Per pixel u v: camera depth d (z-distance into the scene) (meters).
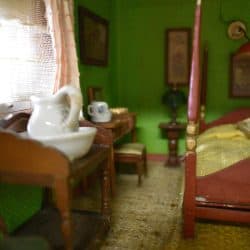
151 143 4.38
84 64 3.26
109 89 4.08
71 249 1.46
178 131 3.95
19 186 2.03
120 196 2.97
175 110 4.00
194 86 2.07
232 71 3.99
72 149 1.55
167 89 4.26
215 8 3.95
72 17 2.50
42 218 2.05
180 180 3.44
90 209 2.67
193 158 2.14
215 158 2.32
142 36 4.25
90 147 1.77
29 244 1.27
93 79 3.54
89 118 3.05
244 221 2.16
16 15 1.95
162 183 3.35
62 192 1.39
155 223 2.42
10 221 1.96
